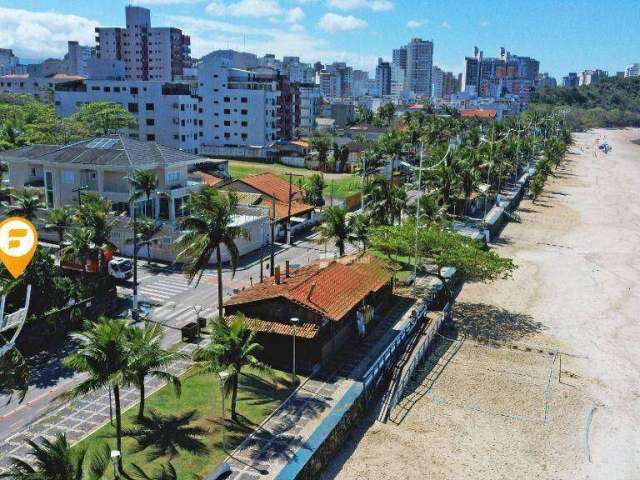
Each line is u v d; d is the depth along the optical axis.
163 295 64.94
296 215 98.88
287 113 197.50
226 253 78.12
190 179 107.44
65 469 25.73
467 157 126.62
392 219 81.81
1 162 99.94
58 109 166.75
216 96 178.38
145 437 38.69
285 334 48.91
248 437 39.47
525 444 44.38
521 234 109.31
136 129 160.75
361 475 39.78
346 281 57.88
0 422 39.75
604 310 71.50
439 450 43.06
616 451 44.06
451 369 55.41
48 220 69.56
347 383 47.66
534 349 60.19
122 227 77.69
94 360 33.97
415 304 67.06
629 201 146.25
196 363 40.69
